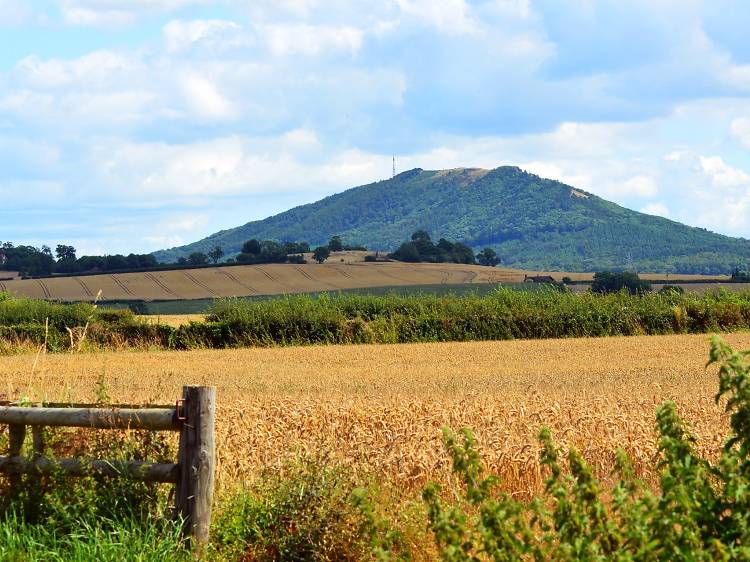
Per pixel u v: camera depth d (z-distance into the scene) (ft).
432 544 41.22
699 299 221.25
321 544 40.57
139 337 202.28
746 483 27.61
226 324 203.00
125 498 41.22
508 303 215.72
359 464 53.72
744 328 214.07
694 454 30.04
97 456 43.98
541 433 30.25
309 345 202.80
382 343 203.92
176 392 109.81
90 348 192.95
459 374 136.98
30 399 55.01
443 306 214.28
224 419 71.05
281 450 57.36
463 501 47.67
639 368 140.46
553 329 209.26
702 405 87.35
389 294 224.74
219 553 40.68
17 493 43.24
